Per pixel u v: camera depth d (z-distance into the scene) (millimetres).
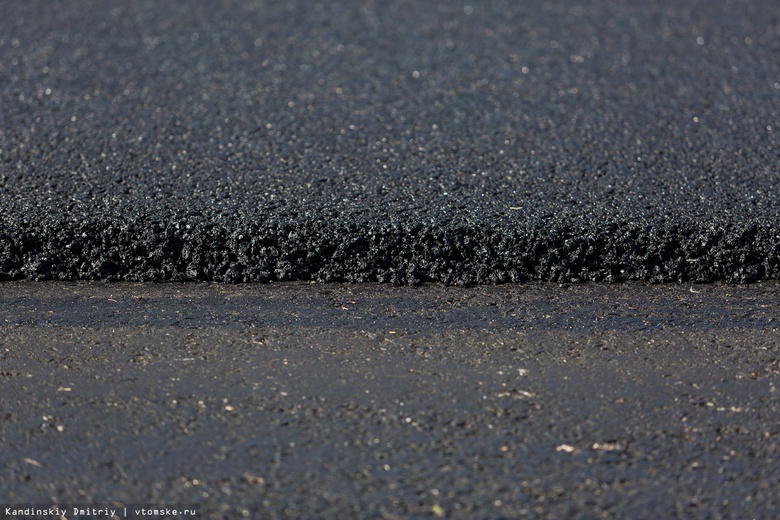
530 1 7785
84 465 3188
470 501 3016
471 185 4941
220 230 4488
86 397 3537
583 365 3740
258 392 3562
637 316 4102
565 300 4234
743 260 4418
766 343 3893
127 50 6812
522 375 3670
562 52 6762
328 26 7293
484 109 5914
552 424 3379
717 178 4992
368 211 4648
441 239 4457
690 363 3754
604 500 3021
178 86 6250
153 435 3326
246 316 4105
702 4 7590
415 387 3594
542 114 5832
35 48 6816
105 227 4504
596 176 5039
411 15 7523
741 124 5637
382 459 3201
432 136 5555
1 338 3936
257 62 6633
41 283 4410
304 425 3377
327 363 3754
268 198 4797
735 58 6582
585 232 4477
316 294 4293
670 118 5746
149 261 4469
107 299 4262
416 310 4152
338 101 6043
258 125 5699
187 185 4941
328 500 3021
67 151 5332
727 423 3389
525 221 4551
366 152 5352
